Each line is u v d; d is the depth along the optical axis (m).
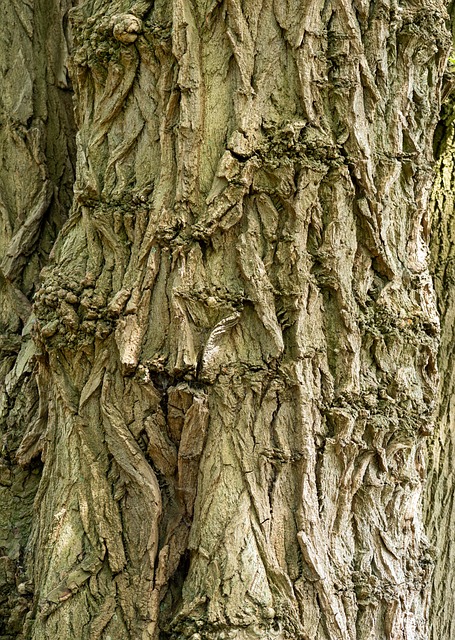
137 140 2.60
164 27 2.54
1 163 3.20
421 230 2.83
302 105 2.51
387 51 2.68
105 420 2.51
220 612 2.28
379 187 2.63
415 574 2.63
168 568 2.41
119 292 2.52
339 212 2.54
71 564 2.45
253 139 2.49
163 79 2.55
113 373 2.52
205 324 2.47
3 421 2.88
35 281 3.17
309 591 2.37
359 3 2.60
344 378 2.53
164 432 2.49
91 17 2.69
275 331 2.46
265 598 2.31
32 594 2.62
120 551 2.43
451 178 3.53
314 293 2.51
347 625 2.42
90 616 2.40
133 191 2.57
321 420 2.50
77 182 2.68
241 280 2.48
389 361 2.62
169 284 2.49
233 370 2.45
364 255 2.61
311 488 2.43
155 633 2.37
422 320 2.71
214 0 2.51
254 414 2.44
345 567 2.46
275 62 2.52
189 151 2.50
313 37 2.52
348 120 2.55
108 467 2.50
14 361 3.04
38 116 3.23
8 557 2.70
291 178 2.49
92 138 2.66
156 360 2.47
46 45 3.28
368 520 2.55
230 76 2.52
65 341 2.58
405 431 2.62
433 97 2.83
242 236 2.49
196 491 2.44
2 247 3.15
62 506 2.52
